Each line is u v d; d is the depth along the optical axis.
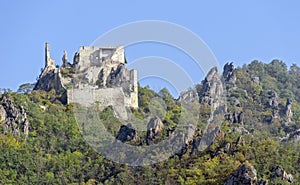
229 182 190.88
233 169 199.38
